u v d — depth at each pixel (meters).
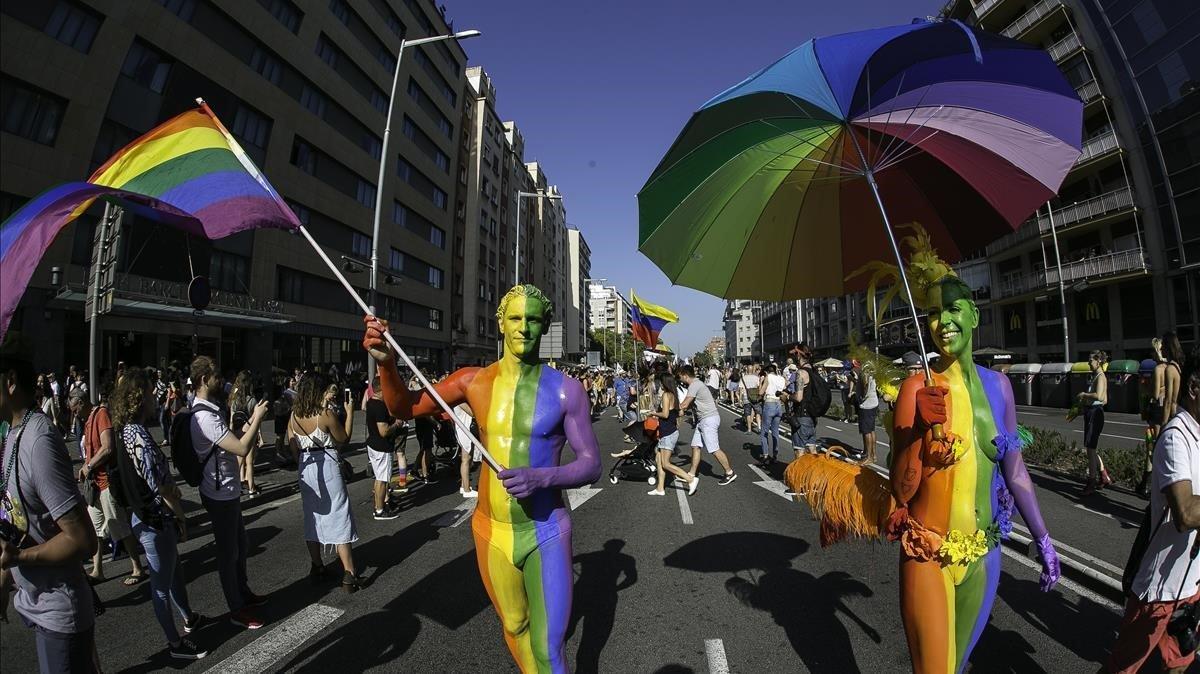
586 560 5.56
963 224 3.16
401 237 38.44
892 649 3.66
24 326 16.20
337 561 5.64
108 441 5.09
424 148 42.31
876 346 2.93
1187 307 25.48
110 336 18.91
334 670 3.54
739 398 25.91
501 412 2.65
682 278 3.48
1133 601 2.69
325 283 30.20
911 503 2.52
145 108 19.77
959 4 34.16
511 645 2.68
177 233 20.55
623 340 110.31
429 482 9.80
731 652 3.66
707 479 9.72
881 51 2.48
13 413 2.31
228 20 23.12
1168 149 25.67
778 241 3.28
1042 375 26.86
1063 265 30.30
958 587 2.49
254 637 4.02
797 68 2.64
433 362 44.28
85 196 2.52
